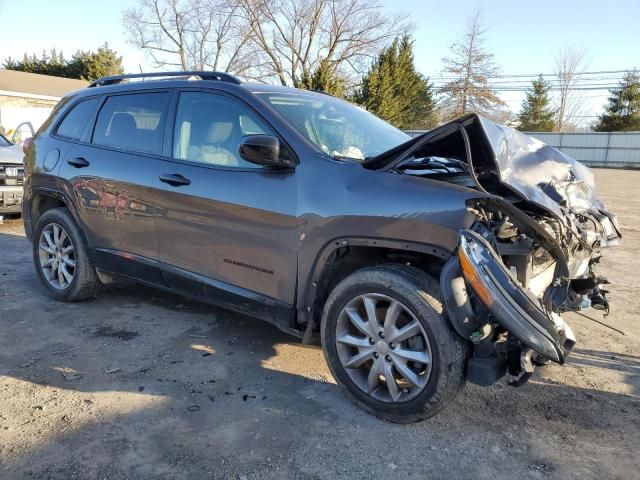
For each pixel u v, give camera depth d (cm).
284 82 3875
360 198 294
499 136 297
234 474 252
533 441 285
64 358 367
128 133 422
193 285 378
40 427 284
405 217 278
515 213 265
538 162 326
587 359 393
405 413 288
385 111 3816
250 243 338
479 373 267
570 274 316
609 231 360
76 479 246
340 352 309
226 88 371
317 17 3709
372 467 260
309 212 310
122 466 255
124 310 464
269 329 430
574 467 263
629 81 5350
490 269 258
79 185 440
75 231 453
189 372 353
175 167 379
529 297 261
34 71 4966
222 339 409
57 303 477
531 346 258
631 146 4094
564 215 293
